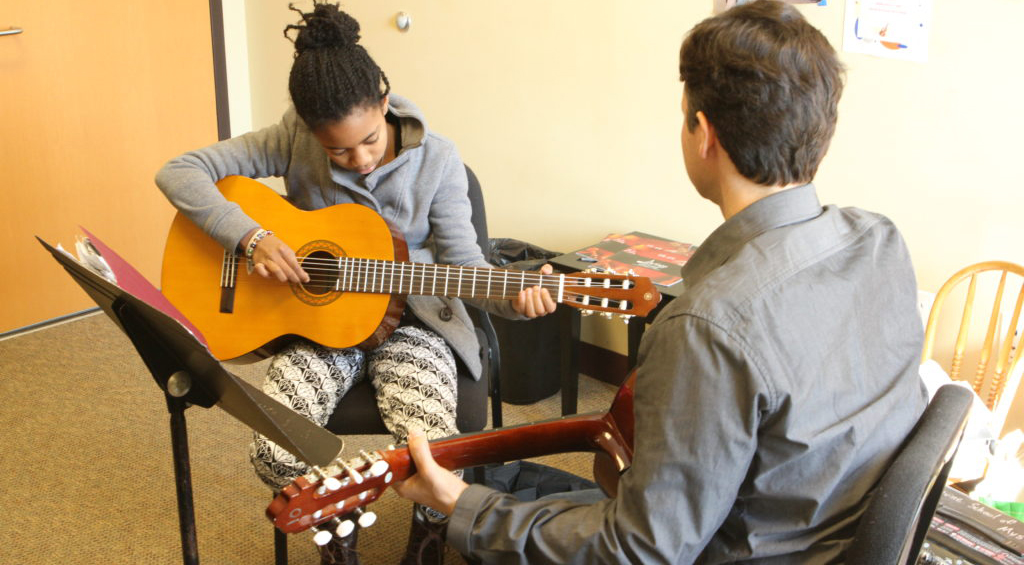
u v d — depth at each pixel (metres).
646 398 0.97
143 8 3.18
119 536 2.06
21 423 2.49
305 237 1.77
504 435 1.32
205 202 1.77
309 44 1.59
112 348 2.97
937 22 2.07
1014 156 2.04
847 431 0.94
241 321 1.79
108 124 3.17
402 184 1.79
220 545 2.04
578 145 2.77
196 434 2.49
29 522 2.09
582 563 1.00
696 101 0.99
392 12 3.10
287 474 1.63
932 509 1.13
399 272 1.70
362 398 1.78
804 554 1.00
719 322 0.91
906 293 1.03
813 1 2.25
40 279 3.08
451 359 1.80
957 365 2.09
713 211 2.54
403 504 2.21
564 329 2.50
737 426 0.91
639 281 1.56
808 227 0.99
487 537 1.07
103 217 3.23
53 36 2.95
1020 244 2.08
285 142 1.85
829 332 0.95
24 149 2.96
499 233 3.07
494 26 2.85
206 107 3.47
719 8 2.35
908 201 2.23
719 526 0.99
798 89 0.93
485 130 2.99
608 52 2.62
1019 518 1.72
